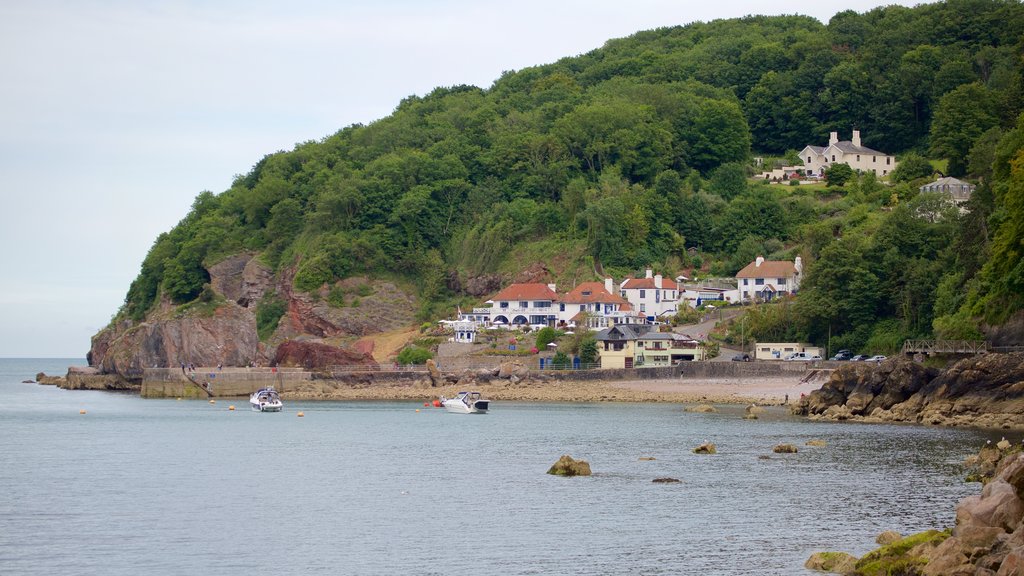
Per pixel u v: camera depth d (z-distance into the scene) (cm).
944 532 5469
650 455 10450
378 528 7075
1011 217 13412
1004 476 5459
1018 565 4412
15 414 16775
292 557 6325
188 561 6253
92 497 8362
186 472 9756
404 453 11056
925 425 12725
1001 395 12531
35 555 6406
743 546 6406
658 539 6625
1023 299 13538
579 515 7388
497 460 10375
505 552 6369
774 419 14025
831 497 7906
